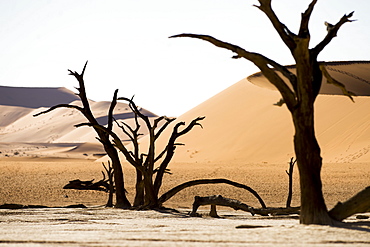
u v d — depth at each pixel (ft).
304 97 56.24
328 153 381.40
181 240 46.50
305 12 55.47
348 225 55.57
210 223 73.26
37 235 52.26
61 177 236.22
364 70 502.38
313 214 56.59
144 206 109.50
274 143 424.46
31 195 173.17
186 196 176.76
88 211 102.73
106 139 122.42
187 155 438.81
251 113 476.13
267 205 156.66
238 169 288.92
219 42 59.26
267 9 57.88
